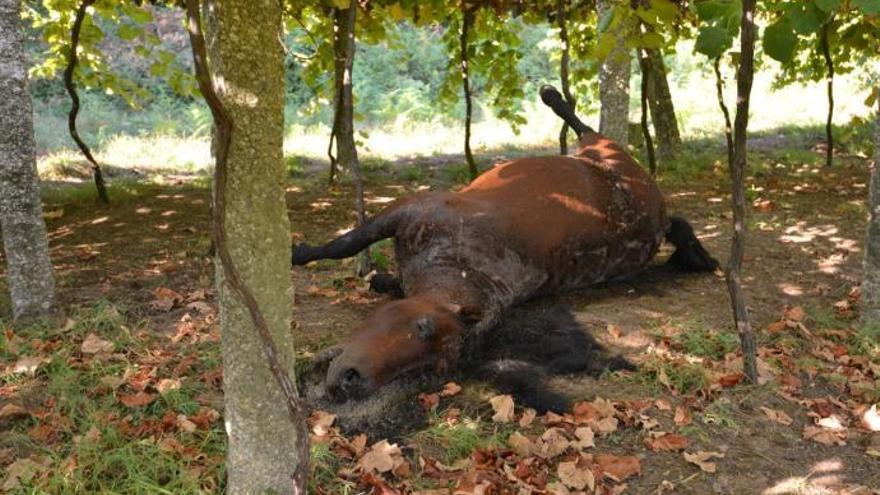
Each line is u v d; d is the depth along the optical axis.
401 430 3.74
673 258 6.12
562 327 4.86
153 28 16.81
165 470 3.27
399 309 3.94
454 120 16.69
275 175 2.71
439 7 7.48
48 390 3.84
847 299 5.55
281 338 2.84
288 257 2.82
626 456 3.58
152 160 11.80
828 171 10.18
